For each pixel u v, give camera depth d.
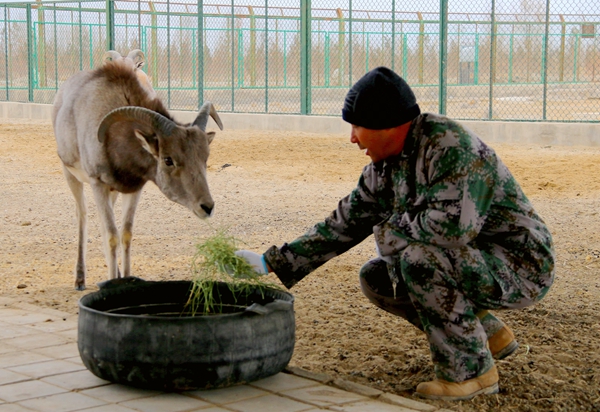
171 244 8.20
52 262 7.47
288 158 14.96
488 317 4.22
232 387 4.05
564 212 9.69
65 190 11.93
